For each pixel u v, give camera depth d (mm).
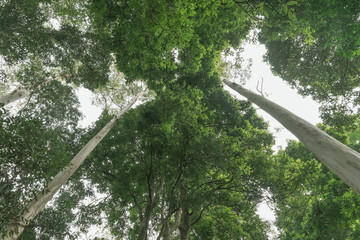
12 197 4012
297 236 9969
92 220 10031
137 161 9773
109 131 9938
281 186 8234
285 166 8781
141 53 6578
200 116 8906
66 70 9852
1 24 6727
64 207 9797
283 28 6355
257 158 8289
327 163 3668
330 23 4594
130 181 9172
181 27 4566
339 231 9438
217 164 7465
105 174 9773
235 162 7516
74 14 7531
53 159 4574
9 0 6863
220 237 10281
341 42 4797
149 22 4375
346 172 3242
